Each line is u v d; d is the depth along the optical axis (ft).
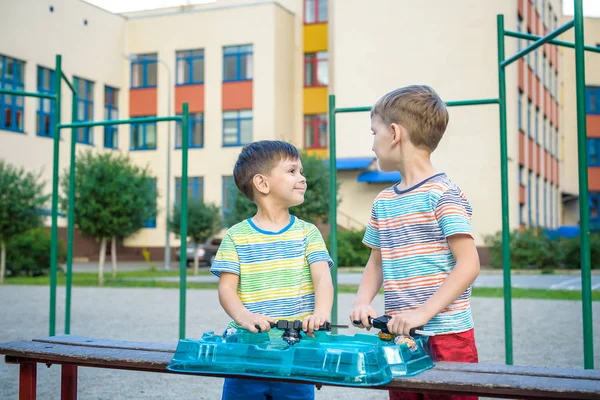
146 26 96.78
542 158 92.38
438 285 6.79
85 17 91.45
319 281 7.64
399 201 7.07
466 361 6.74
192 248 81.97
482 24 76.28
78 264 88.94
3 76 80.64
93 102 93.15
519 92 77.61
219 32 92.94
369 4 82.02
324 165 68.08
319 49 93.71
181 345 6.42
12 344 7.80
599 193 107.86
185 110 16.20
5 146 79.87
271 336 6.84
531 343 21.53
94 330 24.59
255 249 7.74
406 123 7.03
